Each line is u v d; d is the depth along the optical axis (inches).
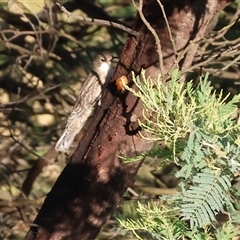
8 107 253.3
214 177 70.0
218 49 218.1
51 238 151.3
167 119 71.5
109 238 219.0
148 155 79.4
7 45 247.0
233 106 75.0
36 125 280.7
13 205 233.1
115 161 142.6
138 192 249.9
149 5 139.0
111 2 295.6
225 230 73.3
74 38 264.4
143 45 137.2
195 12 136.6
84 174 146.3
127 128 137.9
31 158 286.5
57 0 141.6
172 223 76.0
